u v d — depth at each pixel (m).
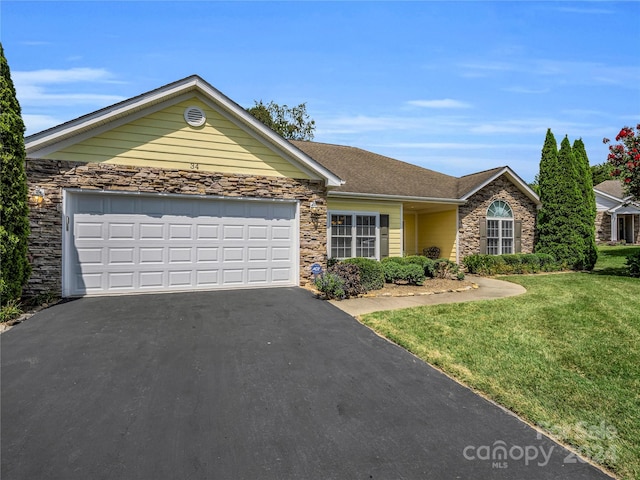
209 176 9.20
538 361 5.09
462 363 4.95
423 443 3.19
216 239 9.36
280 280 9.99
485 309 7.81
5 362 4.61
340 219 13.29
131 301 7.75
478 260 14.59
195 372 4.46
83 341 5.34
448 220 16.31
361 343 5.67
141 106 8.52
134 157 8.58
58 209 8.02
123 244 8.55
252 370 4.58
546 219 17.02
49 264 7.94
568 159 16.50
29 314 6.67
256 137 9.66
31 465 2.78
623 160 12.78
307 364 4.82
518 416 3.70
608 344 5.79
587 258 16.06
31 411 3.53
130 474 2.71
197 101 9.12
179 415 3.53
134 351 5.03
